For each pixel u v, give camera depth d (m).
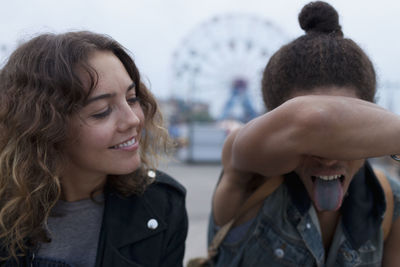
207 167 10.60
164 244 1.06
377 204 0.96
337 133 0.67
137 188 1.06
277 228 0.99
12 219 0.92
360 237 0.94
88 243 1.00
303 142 0.71
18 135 0.87
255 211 1.03
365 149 0.68
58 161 0.88
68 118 0.83
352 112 0.68
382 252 0.99
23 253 0.94
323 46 0.81
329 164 0.80
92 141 0.84
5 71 0.92
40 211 0.92
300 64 0.81
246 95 14.97
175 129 13.84
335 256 0.96
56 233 0.98
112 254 0.98
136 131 0.92
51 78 0.83
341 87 0.80
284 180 1.01
